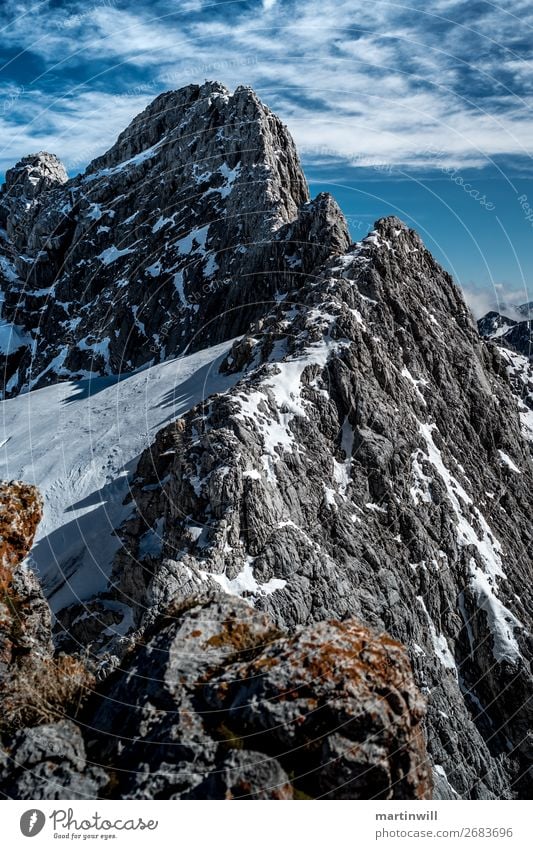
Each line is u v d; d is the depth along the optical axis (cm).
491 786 4522
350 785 719
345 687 762
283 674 782
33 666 910
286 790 714
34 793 731
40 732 790
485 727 4934
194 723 775
